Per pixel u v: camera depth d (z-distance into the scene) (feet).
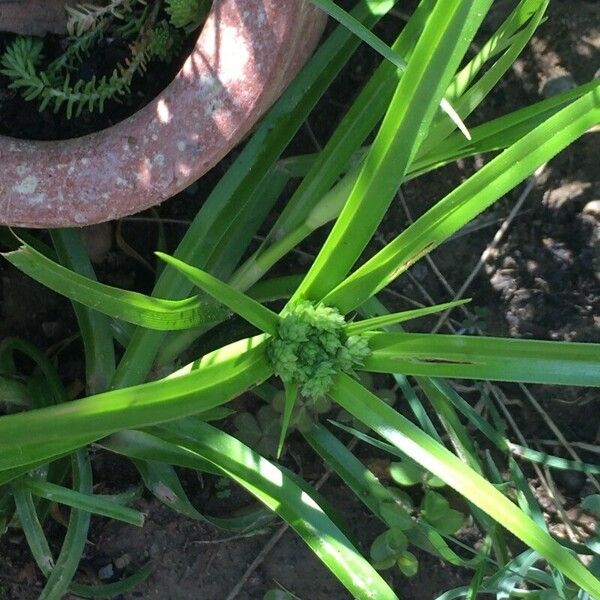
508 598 1.20
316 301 0.98
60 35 1.08
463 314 1.42
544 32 1.37
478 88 0.99
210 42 0.89
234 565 1.40
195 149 0.91
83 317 1.19
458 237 1.41
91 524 1.39
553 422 1.39
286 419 0.97
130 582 1.31
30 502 1.12
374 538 1.39
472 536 1.38
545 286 1.38
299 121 1.06
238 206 1.06
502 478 1.39
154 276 1.40
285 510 1.04
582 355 0.87
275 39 0.88
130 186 0.92
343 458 1.23
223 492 1.39
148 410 0.91
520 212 1.40
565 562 0.87
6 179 0.92
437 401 1.23
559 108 1.14
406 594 1.39
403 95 0.80
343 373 0.97
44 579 1.38
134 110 1.11
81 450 1.18
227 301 0.90
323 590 1.39
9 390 1.21
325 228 1.40
